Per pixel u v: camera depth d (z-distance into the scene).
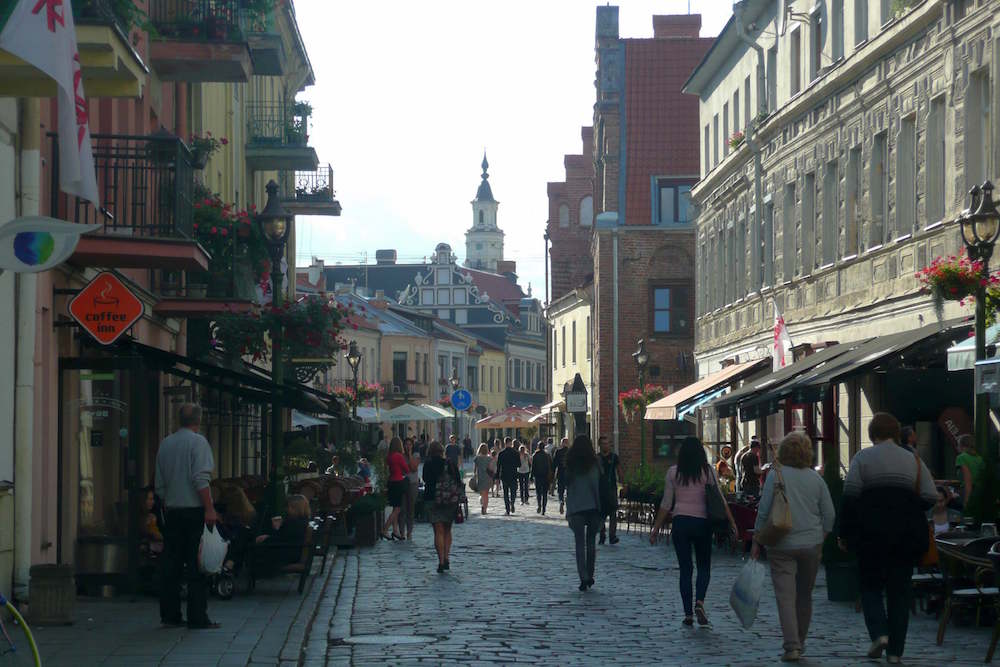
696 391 36.50
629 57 60.19
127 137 18.45
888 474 11.88
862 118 29.27
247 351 25.75
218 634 13.48
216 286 24.64
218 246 24.66
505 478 41.69
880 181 28.59
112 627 13.95
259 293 25.86
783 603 12.22
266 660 11.76
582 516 18.66
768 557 12.38
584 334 71.31
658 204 57.62
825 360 27.41
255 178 42.19
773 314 36.69
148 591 16.91
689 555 14.88
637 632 14.27
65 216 17.30
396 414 62.16
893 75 27.19
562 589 18.81
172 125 26.67
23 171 15.60
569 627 14.68
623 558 24.28
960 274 19.80
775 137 36.44
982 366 16.08
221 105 34.75
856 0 29.67
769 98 37.78
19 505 15.41
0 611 14.16
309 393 28.69
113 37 14.06
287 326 25.00
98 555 16.66
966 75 23.56
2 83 12.57
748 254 40.12
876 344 25.44
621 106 59.19
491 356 129.25
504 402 133.25
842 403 29.53
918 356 22.09
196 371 27.44
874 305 27.92
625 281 57.31
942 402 26.41
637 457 56.53
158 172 18.95
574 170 84.62
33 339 15.63
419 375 109.25
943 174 25.17
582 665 12.02
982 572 13.27
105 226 19.14
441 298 137.25
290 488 25.28
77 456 17.00
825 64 31.88
